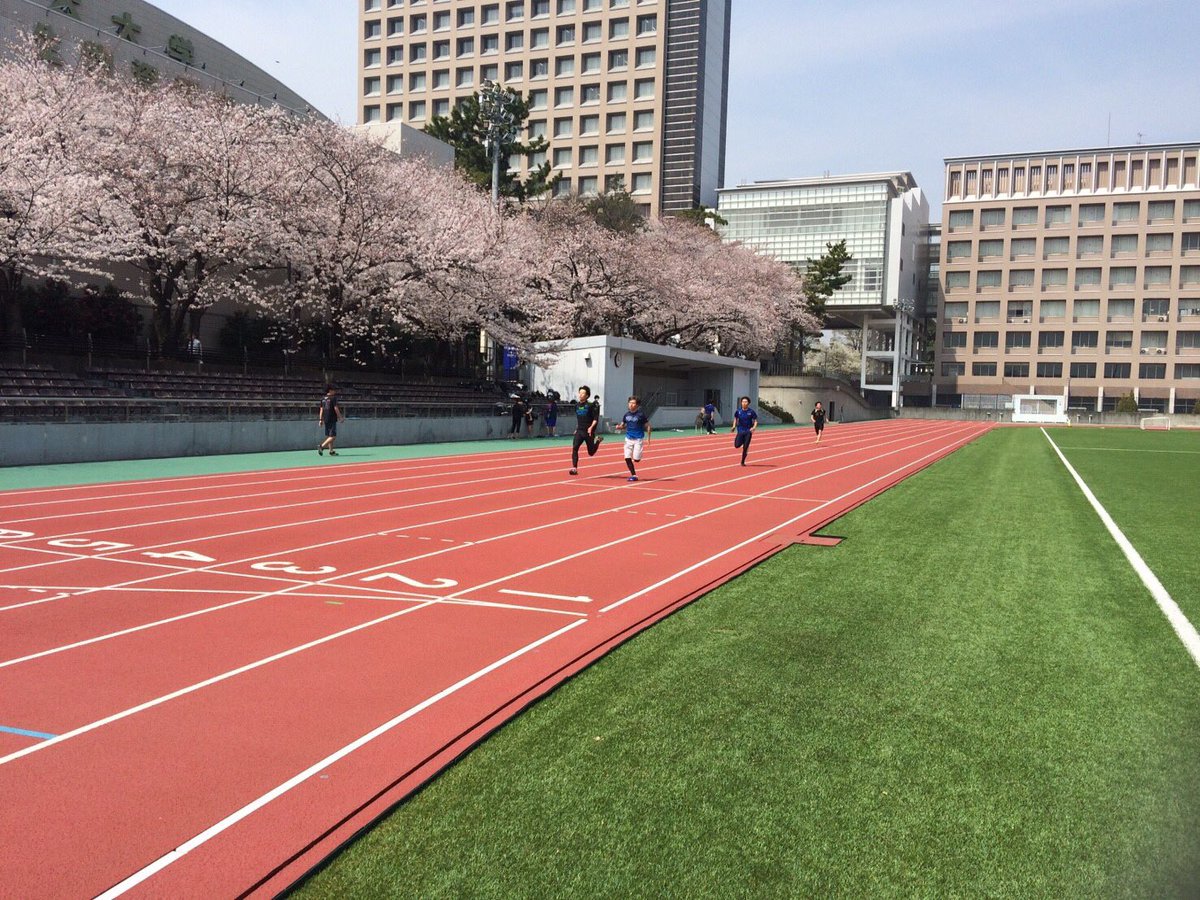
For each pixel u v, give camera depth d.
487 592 7.95
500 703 4.98
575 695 5.15
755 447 34.62
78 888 3.09
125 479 17.70
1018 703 5.07
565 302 49.72
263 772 4.05
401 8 96.75
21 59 31.09
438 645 6.18
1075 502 16.09
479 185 52.94
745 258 68.12
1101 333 97.19
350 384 34.84
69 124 28.61
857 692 5.23
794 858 3.34
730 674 5.55
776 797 3.84
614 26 92.31
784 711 4.90
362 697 5.08
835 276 83.12
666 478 20.20
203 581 8.31
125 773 4.04
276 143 33.78
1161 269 95.12
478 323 41.94
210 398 28.67
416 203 37.62
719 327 61.66
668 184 92.94
